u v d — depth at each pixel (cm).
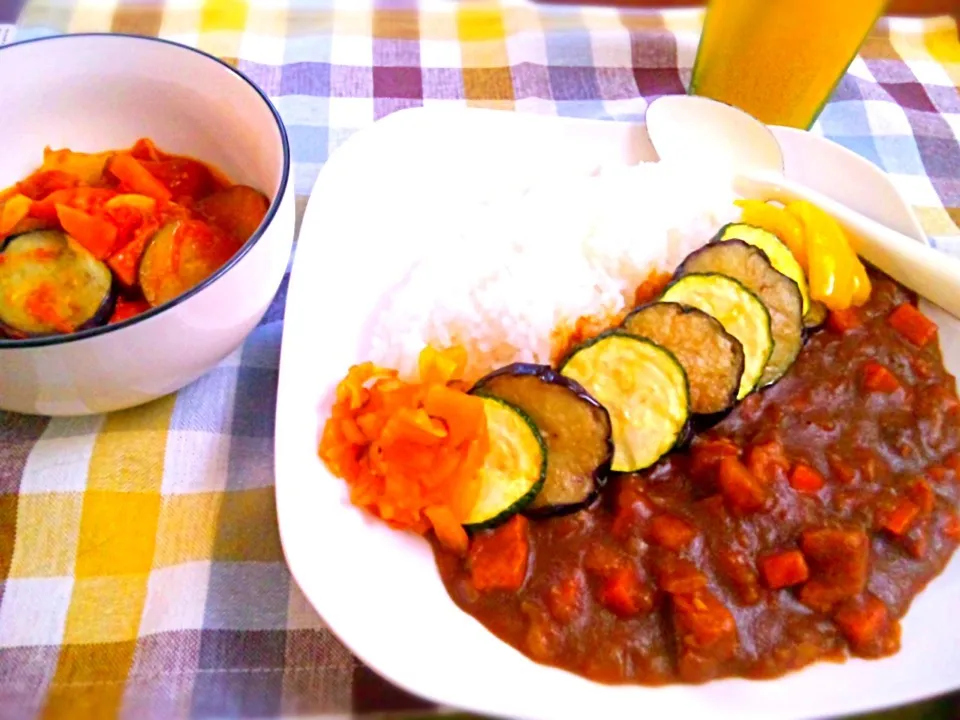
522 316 29
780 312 29
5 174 27
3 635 21
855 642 22
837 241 31
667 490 25
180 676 21
